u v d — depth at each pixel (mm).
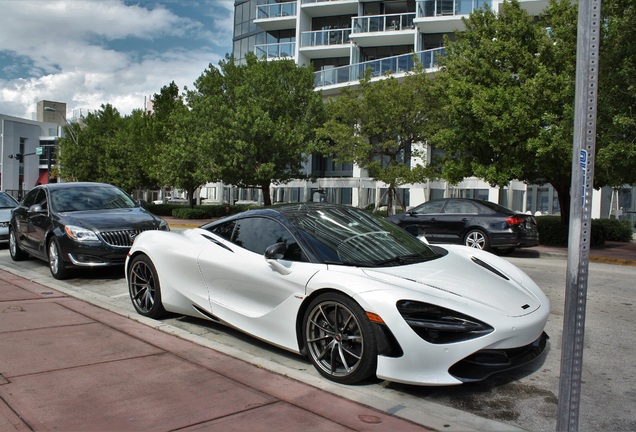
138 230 8406
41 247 9078
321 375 4070
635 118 11188
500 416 3484
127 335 4973
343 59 34375
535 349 4070
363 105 19516
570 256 2299
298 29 33375
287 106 23297
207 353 4465
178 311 5551
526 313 3916
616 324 5973
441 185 24578
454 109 14461
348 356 3959
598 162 11930
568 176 14203
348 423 3156
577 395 2328
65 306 6160
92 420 3156
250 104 22547
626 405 3723
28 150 69812
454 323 3613
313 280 4117
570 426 2336
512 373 4270
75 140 38656
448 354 3551
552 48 14102
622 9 11320
